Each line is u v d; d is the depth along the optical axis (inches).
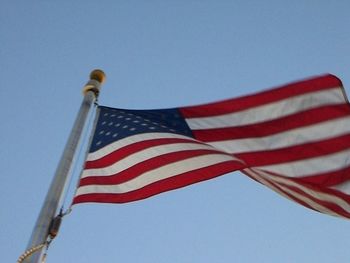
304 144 443.8
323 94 466.3
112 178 429.7
